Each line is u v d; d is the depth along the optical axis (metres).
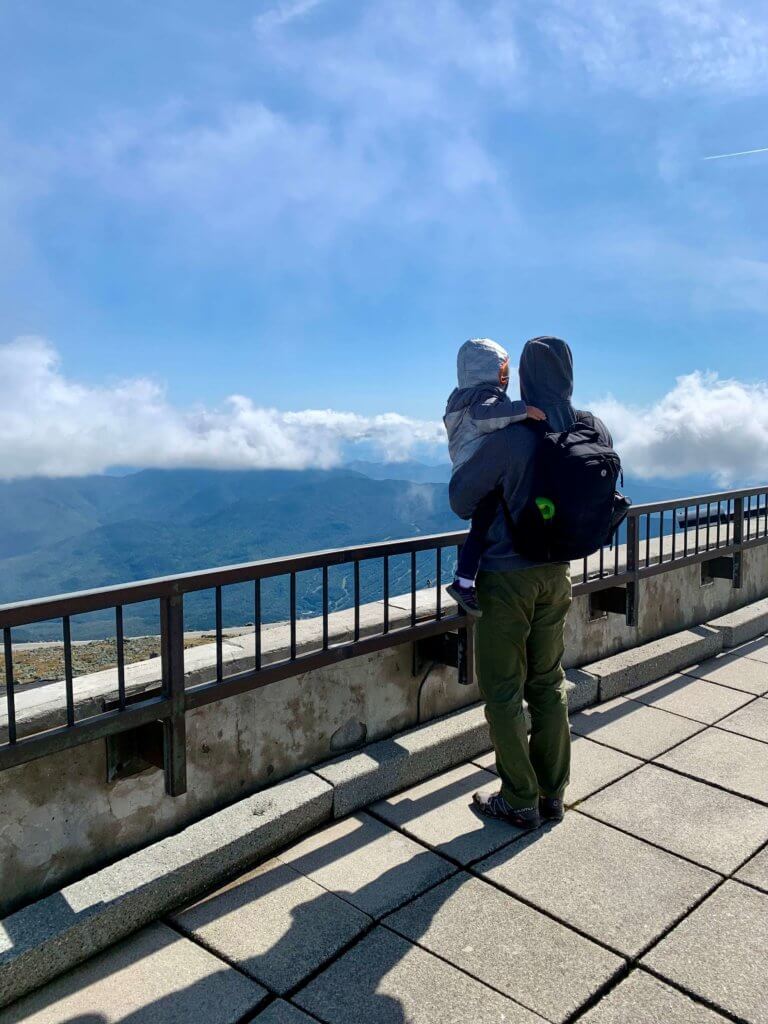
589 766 3.48
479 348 2.78
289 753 3.11
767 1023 1.89
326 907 2.41
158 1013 1.96
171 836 2.65
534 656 2.91
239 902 2.45
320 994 2.02
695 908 2.40
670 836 2.85
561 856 2.71
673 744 3.73
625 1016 1.93
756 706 4.25
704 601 5.80
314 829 2.92
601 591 4.71
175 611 2.46
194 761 2.78
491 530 2.75
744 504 5.98
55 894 2.28
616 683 4.42
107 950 2.22
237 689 2.69
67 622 2.20
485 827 2.93
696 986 2.04
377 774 3.14
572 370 2.82
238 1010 1.96
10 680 2.09
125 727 2.35
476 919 2.34
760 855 2.71
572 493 2.51
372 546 3.21
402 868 2.64
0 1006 1.99
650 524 4.88
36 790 2.33
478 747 3.62
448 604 3.80
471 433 2.71
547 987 2.04
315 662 2.97
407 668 3.60
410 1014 1.94
